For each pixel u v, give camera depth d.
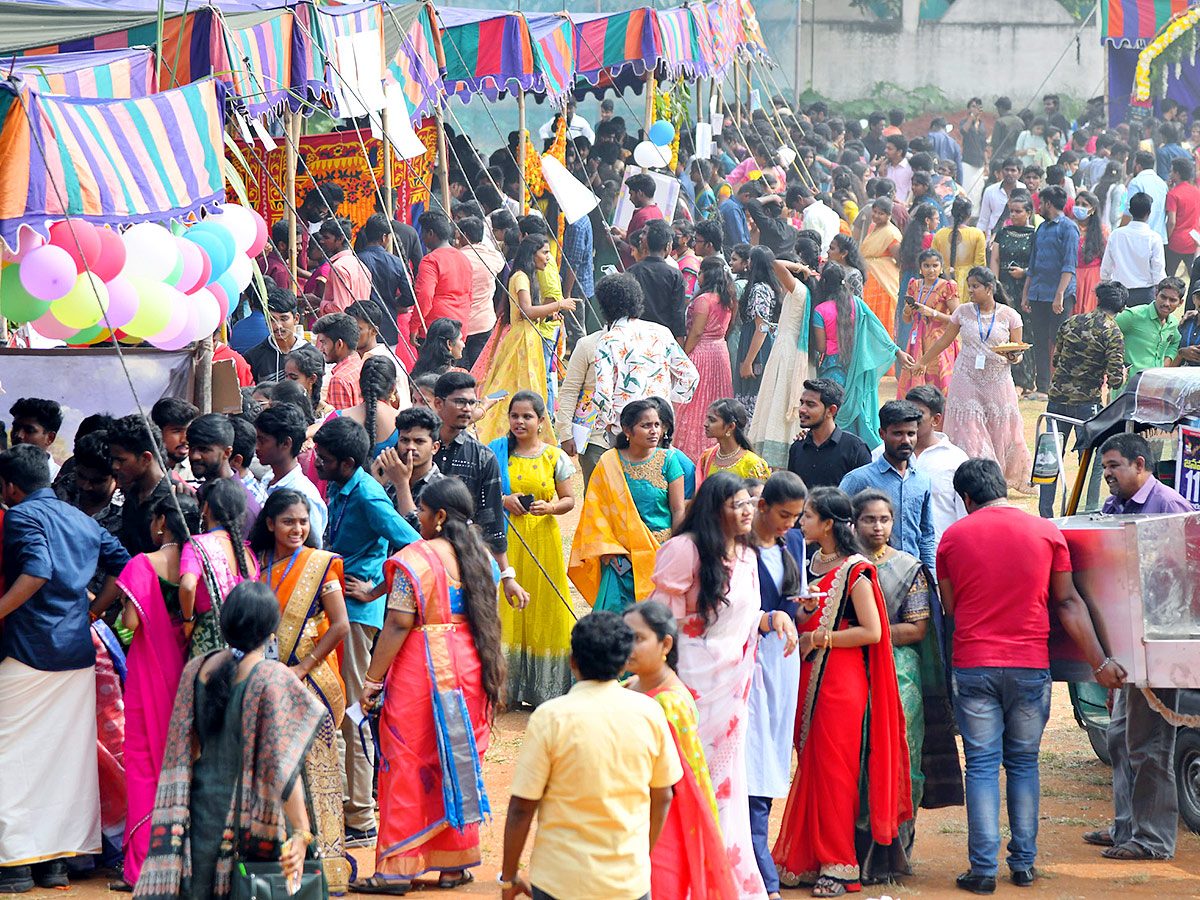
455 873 19.48
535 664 27.12
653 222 42.16
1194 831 22.05
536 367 39.62
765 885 18.73
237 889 15.62
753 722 18.86
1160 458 25.08
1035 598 19.92
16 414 21.67
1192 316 40.00
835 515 19.72
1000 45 116.31
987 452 40.72
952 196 73.88
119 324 22.02
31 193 19.56
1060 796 24.03
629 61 56.22
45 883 19.17
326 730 19.02
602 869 14.12
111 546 20.08
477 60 49.53
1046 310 55.72
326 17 37.69
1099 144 81.50
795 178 73.50
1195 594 19.61
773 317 41.84
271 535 18.92
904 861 20.16
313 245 45.62
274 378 33.12
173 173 22.45
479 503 23.28
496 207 57.19
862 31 116.00
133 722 18.55
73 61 28.86
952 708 20.80
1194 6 89.12
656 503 24.70
